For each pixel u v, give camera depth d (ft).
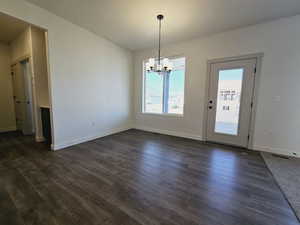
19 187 5.96
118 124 15.11
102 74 12.87
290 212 4.81
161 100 15.10
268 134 9.92
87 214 4.64
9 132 14.44
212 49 11.47
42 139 11.96
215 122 11.89
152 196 5.54
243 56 10.27
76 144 11.22
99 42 12.32
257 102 10.09
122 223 4.33
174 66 14.02
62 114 10.16
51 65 9.31
